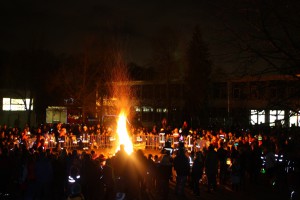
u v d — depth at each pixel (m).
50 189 13.98
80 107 48.19
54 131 30.64
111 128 38.22
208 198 15.16
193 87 45.53
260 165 18.25
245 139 20.23
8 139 22.78
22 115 47.53
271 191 16.48
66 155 14.99
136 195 12.84
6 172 14.33
